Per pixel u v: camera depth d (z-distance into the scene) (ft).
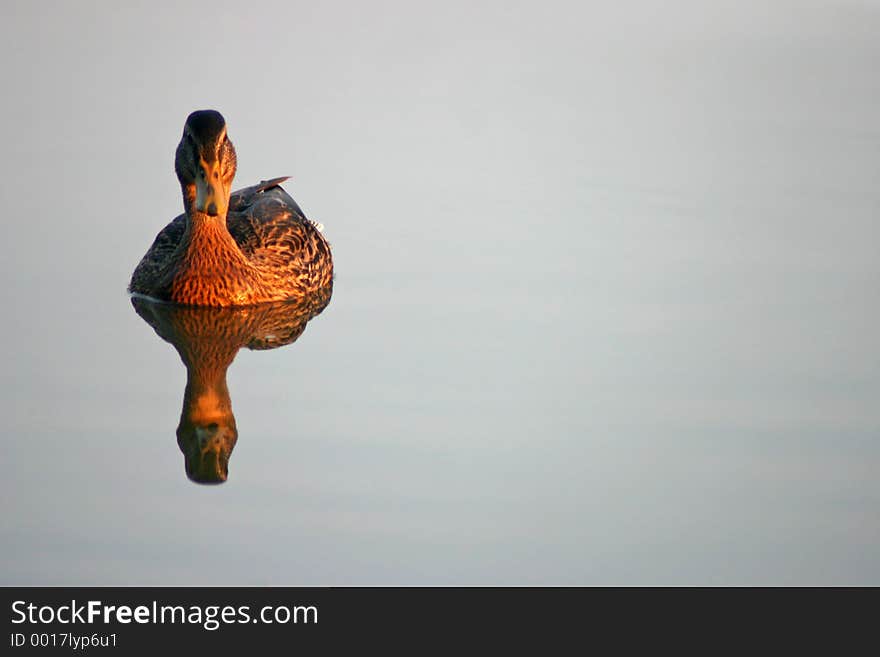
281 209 55.98
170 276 51.60
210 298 51.44
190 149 50.01
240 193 58.65
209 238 51.21
